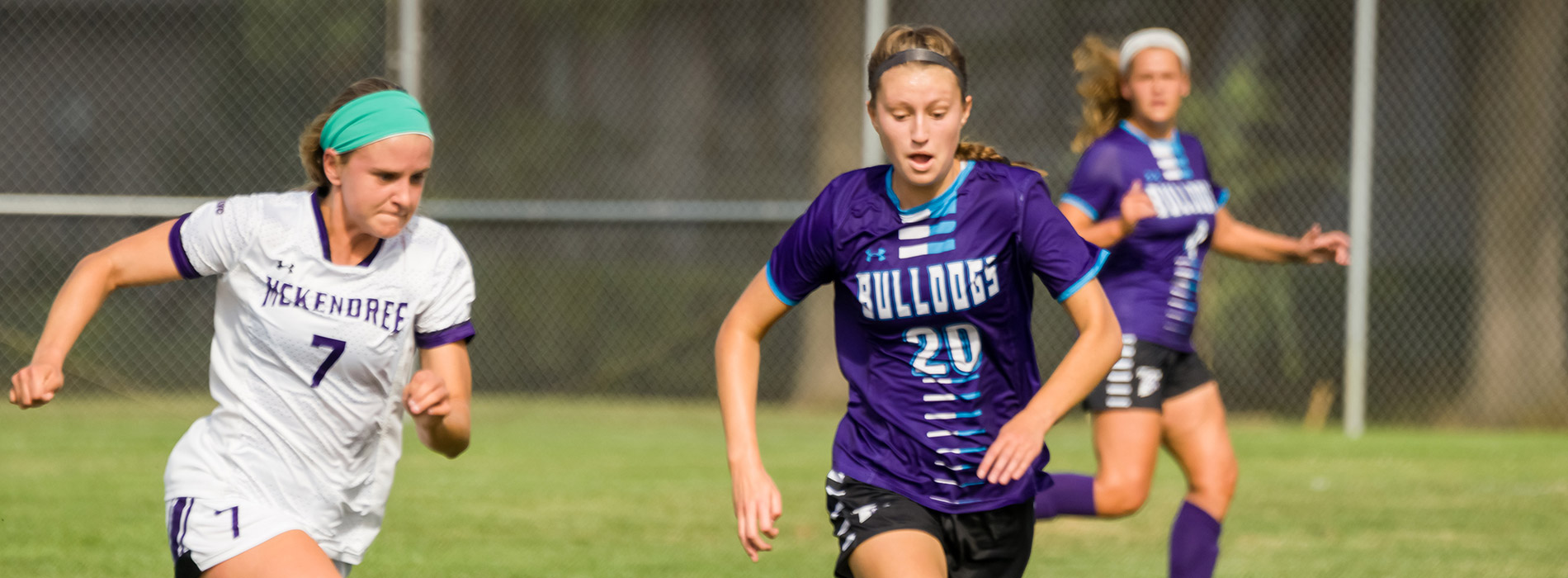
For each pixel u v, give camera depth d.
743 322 10.62
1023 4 41.19
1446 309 39.03
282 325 9.66
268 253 9.64
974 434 10.27
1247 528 21.19
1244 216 39.09
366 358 9.78
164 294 37.84
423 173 9.47
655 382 39.53
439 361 10.09
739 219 33.12
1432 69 39.62
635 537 19.98
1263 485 25.52
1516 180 39.03
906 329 10.20
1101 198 14.82
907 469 10.37
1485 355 38.81
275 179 40.19
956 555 10.50
